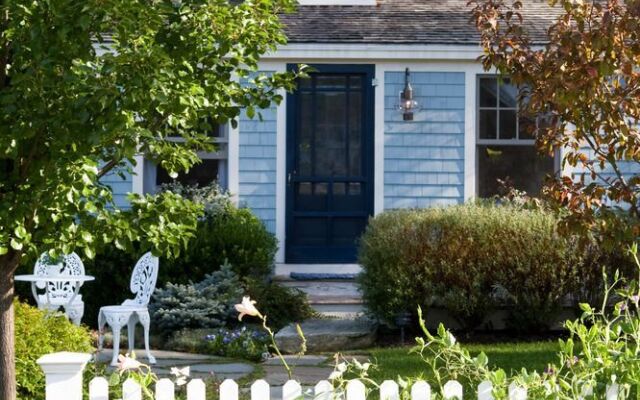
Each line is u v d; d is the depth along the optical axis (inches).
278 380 366.6
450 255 457.7
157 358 429.1
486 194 589.9
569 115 282.8
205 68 246.4
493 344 446.6
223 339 449.1
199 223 538.9
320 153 587.8
